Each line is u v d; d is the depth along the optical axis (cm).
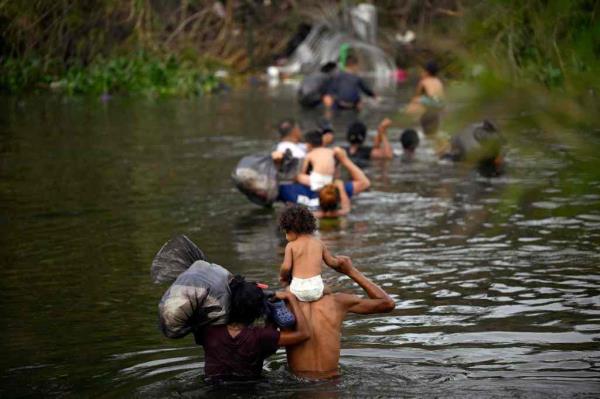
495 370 689
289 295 689
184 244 700
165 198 1496
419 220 1305
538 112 376
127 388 663
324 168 1404
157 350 766
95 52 3559
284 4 4181
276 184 1382
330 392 636
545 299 901
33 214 1376
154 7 3928
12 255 1133
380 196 1495
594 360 712
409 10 4022
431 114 2017
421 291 945
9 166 1814
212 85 3469
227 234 1237
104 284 995
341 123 2486
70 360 745
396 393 632
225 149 2017
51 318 874
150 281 1000
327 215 1351
